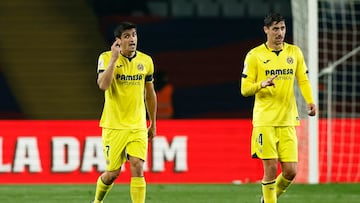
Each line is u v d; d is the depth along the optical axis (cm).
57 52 4788
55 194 3719
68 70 4778
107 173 2752
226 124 4441
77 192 3806
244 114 4909
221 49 4941
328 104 4653
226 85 4919
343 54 4938
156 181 4353
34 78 4759
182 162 4388
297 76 2734
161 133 4388
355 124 4516
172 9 4969
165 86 4894
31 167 4328
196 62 4931
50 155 4331
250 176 4428
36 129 4347
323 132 4475
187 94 4900
